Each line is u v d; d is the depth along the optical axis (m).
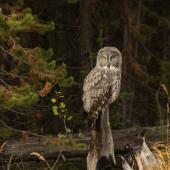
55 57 19.88
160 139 13.14
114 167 12.15
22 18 13.07
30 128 15.60
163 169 11.74
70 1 16.14
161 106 18.44
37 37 19.23
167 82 17.95
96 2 18.62
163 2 21.47
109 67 11.07
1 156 12.73
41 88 13.14
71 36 19.84
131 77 18.88
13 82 15.41
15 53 12.52
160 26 19.77
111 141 11.38
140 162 11.81
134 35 18.45
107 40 20.12
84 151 12.91
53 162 14.51
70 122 17.52
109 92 11.11
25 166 14.07
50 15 19.50
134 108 19.80
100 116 11.24
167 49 20.78
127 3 18.58
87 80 11.23
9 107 11.84
